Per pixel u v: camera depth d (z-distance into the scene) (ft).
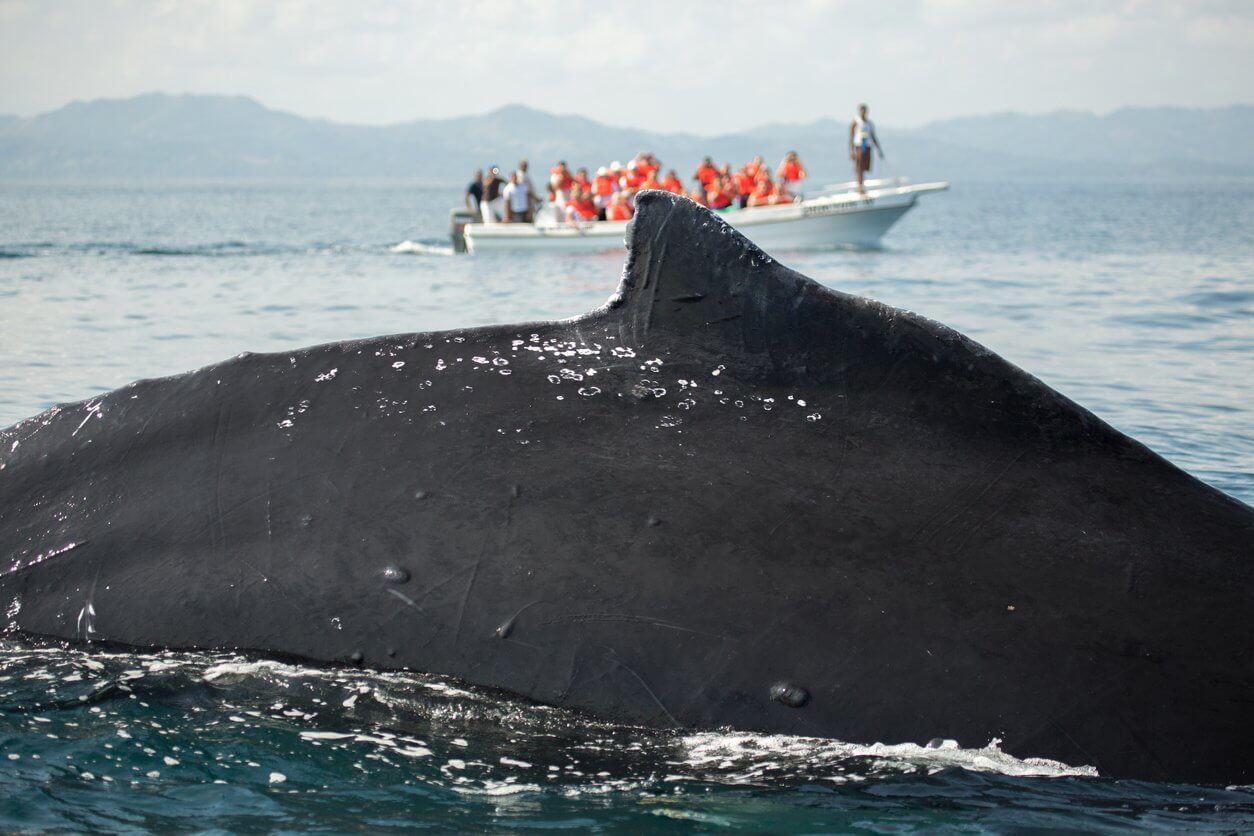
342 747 12.32
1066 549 12.28
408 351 14.42
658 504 12.82
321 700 12.82
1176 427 34.91
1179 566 12.14
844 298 14.01
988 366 13.61
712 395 13.67
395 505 13.26
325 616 13.05
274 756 12.20
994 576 12.12
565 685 12.25
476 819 11.22
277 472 13.78
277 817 11.31
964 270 99.96
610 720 12.08
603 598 12.41
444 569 12.85
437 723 12.41
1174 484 12.92
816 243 126.72
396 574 12.94
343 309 70.74
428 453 13.52
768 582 12.25
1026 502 12.66
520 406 13.76
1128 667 11.53
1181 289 80.43
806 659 11.90
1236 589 11.98
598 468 13.15
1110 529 12.45
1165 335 56.65
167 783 11.82
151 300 74.54
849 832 10.92
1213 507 12.73
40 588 13.94
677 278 14.37
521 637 12.44
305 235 173.06
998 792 11.23
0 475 14.58
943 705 11.59
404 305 73.36
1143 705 11.37
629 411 13.61
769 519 12.63
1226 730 11.20
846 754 11.59
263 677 13.07
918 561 12.27
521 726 12.21
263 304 73.00
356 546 13.17
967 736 11.49
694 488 12.91
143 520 13.92
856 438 13.24
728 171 130.41
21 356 49.24
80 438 14.58
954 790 11.28
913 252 123.95
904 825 10.96
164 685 13.17
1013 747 11.41
